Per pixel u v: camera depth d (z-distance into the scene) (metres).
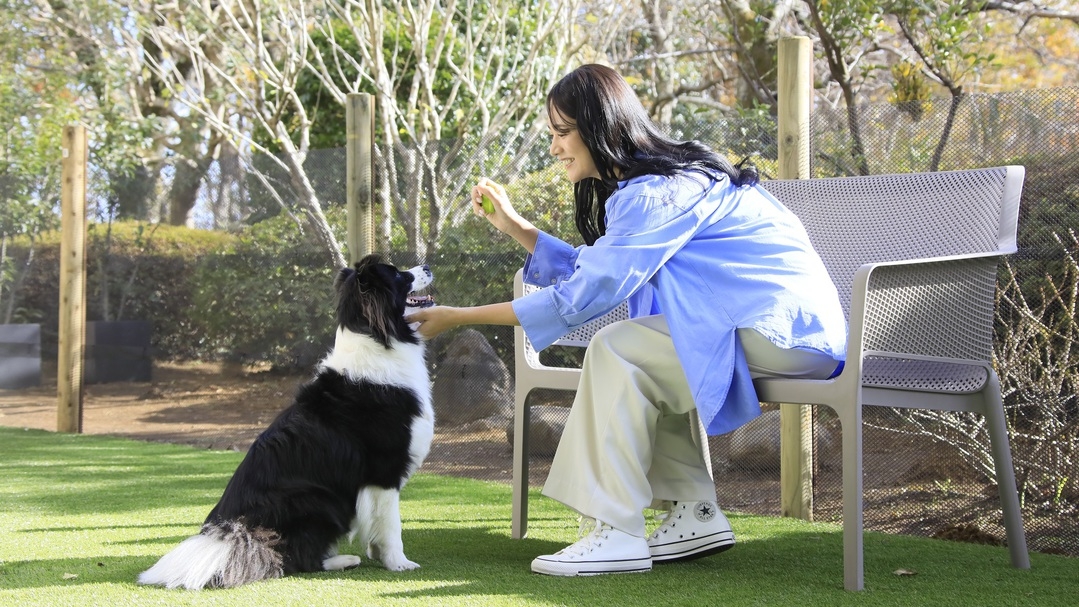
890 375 2.57
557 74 6.55
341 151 4.77
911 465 3.34
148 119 8.38
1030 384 3.07
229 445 4.90
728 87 8.70
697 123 3.63
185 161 5.41
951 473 3.27
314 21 7.03
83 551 2.71
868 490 3.39
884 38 7.12
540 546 2.84
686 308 2.38
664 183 2.41
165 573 2.28
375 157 4.48
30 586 2.29
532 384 2.92
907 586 2.33
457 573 2.45
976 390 2.53
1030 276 3.05
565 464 2.50
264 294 5.14
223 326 5.33
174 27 7.31
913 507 3.27
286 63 6.53
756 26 6.13
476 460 4.40
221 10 8.37
